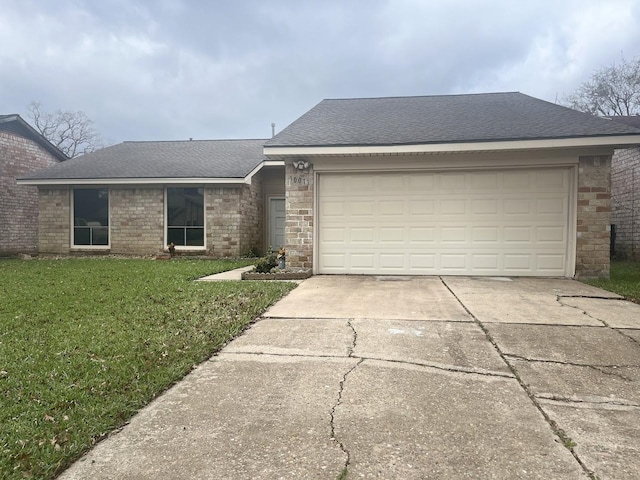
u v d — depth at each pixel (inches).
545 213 329.4
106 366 131.8
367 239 349.7
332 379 124.3
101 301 232.5
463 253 339.3
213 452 85.7
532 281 309.7
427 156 335.9
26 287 279.7
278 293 254.4
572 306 221.3
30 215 657.6
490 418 100.1
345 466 80.4
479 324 184.2
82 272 360.5
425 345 155.1
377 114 408.2
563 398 111.4
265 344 157.9
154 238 546.6
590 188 318.3
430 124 358.9
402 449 86.5
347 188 350.6
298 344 157.5
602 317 196.9
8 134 625.0
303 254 350.9
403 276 338.0
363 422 98.3
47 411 100.9
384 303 229.1
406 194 344.2
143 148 676.1
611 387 118.7
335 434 92.9
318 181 352.2
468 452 85.3
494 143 307.7
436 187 340.5
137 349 148.8
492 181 334.3
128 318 193.6
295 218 351.3
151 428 96.0
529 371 130.3
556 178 326.6
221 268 397.1
